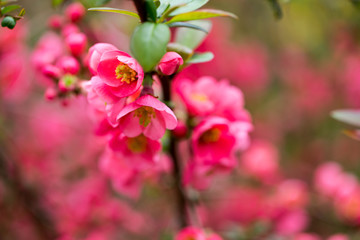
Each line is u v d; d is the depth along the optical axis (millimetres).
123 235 899
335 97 1178
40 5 927
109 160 599
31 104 979
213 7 1121
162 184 614
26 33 739
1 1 496
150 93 484
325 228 903
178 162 573
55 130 970
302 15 996
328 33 1017
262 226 690
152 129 496
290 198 841
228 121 552
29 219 801
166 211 909
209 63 1029
